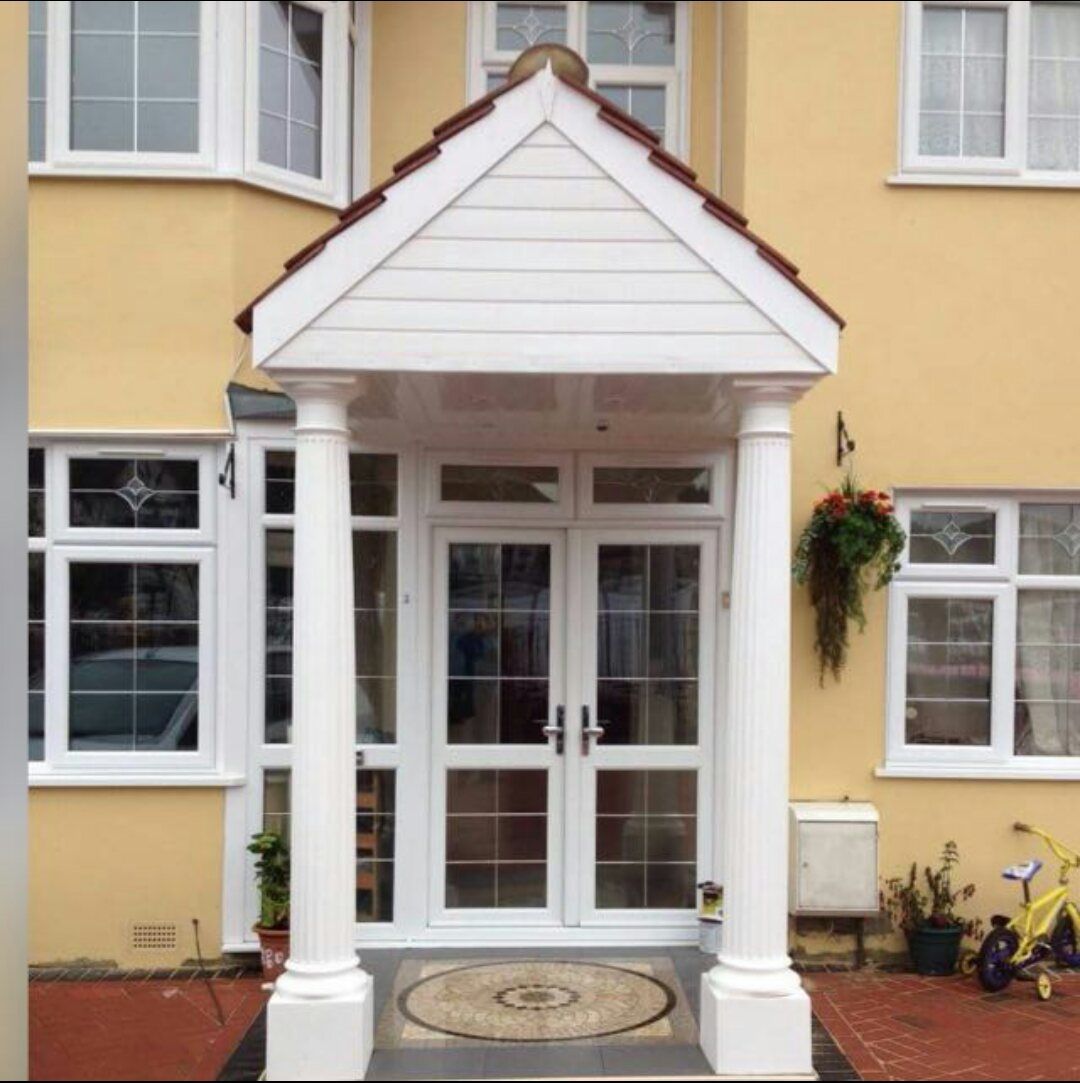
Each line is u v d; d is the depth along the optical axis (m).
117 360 6.21
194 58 6.32
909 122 6.49
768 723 4.82
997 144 6.58
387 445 6.30
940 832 6.35
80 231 6.21
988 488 6.41
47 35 6.20
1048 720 6.51
